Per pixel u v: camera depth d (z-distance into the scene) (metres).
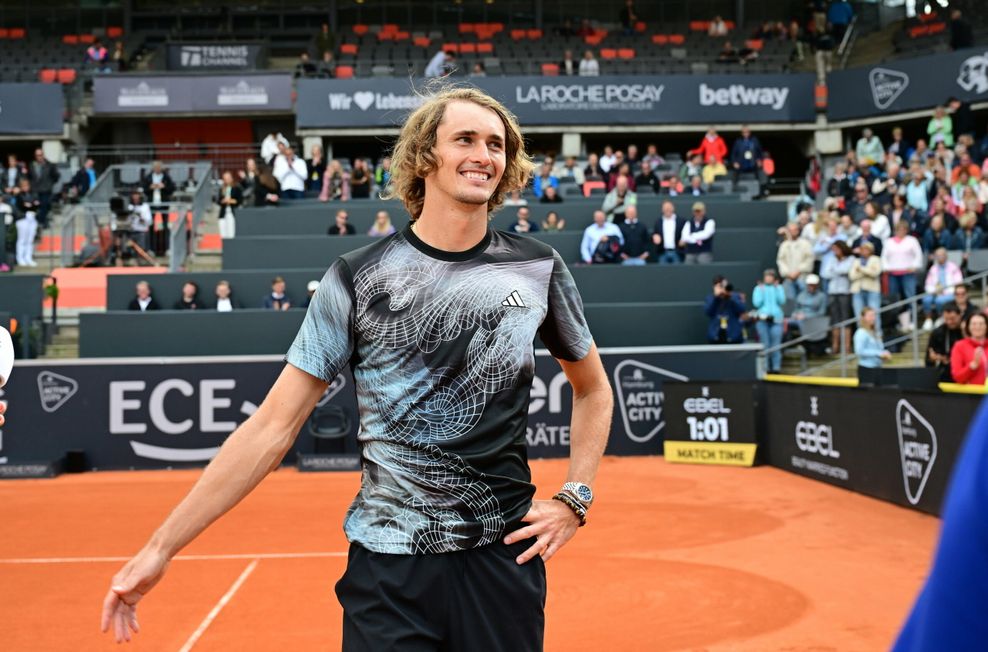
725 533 8.19
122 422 13.55
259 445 2.43
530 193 19.70
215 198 22.44
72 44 32.03
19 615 6.03
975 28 28.22
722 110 26.66
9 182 22.50
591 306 15.52
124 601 2.27
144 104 27.47
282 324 15.12
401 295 2.48
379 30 32.97
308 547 7.98
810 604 5.88
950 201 16.20
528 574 2.47
